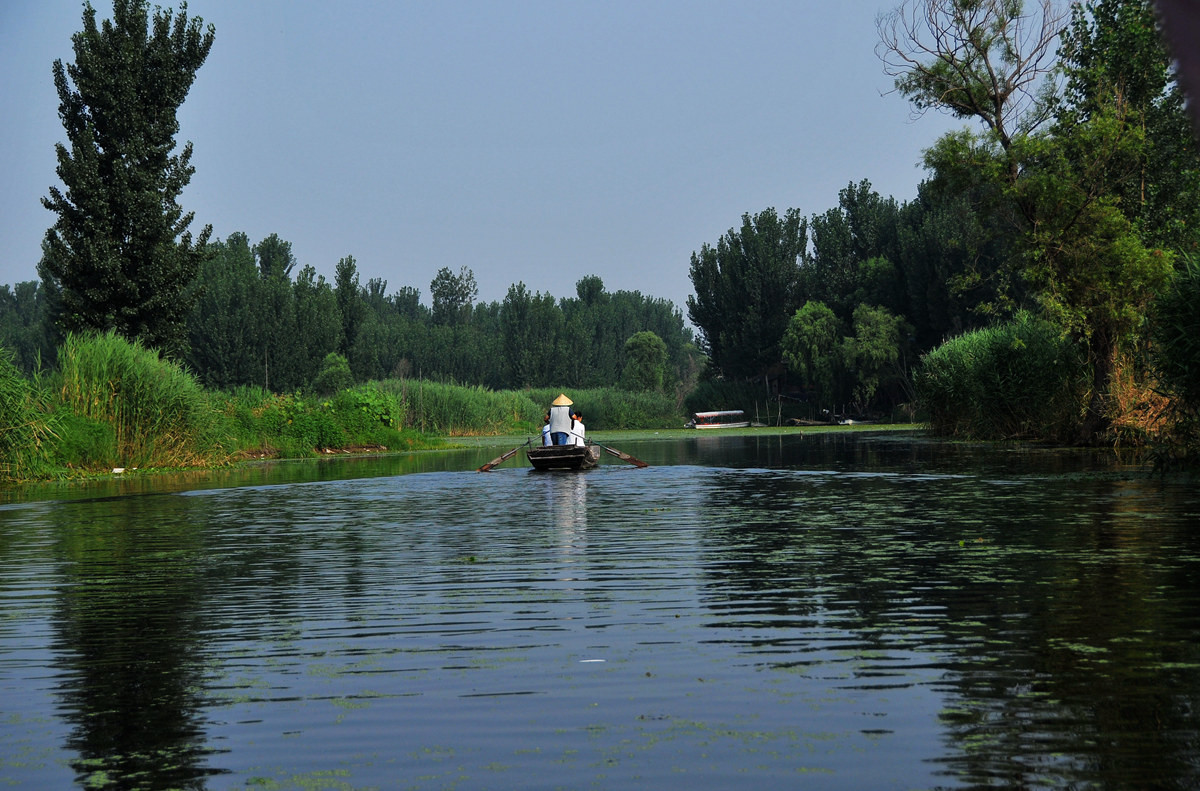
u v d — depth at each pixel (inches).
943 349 1589.6
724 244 3772.1
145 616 315.9
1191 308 755.4
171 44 1379.2
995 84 1219.2
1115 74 1221.7
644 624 292.0
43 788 171.8
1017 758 175.6
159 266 1358.3
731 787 166.6
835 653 253.1
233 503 714.2
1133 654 244.2
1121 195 1235.9
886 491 713.6
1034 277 1144.2
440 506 677.3
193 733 200.2
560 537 496.4
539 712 210.4
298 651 266.5
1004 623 281.6
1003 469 879.1
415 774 176.1
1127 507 566.9
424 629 290.5
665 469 1035.3
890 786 164.6
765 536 484.1
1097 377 1138.0
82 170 1315.2
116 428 1080.8
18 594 356.2
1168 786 160.9
